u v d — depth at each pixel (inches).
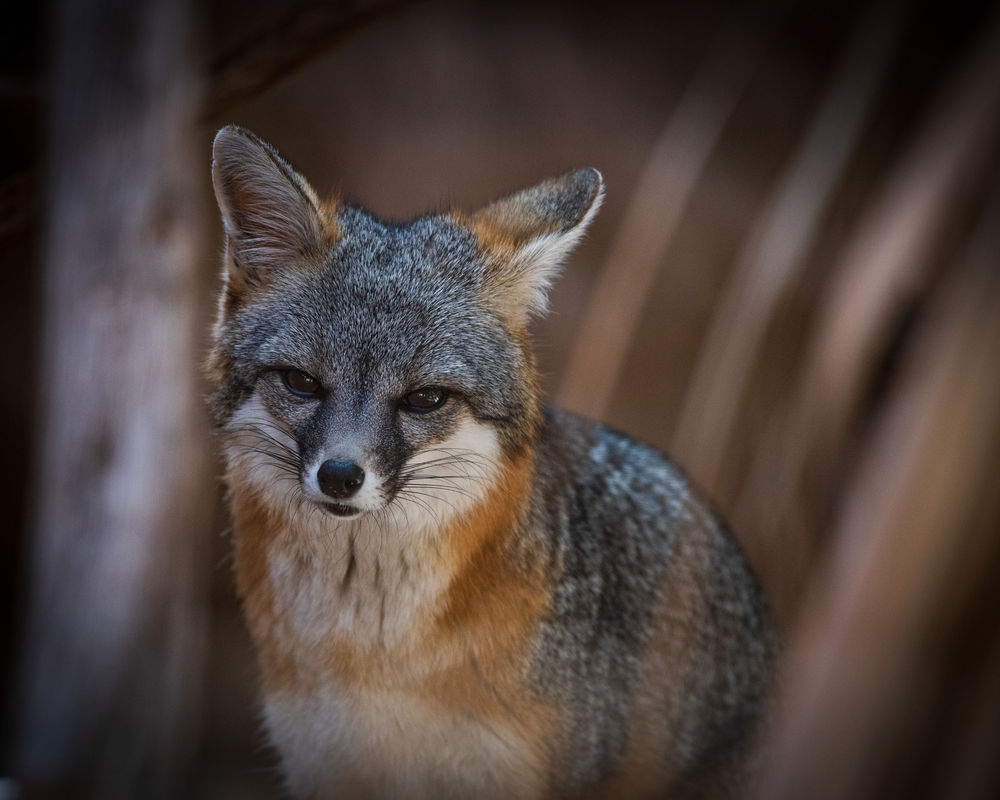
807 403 126.0
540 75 588.7
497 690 267.4
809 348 134.3
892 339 116.8
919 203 115.2
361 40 555.2
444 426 259.1
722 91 456.1
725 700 312.8
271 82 277.9
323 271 267.0
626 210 573.6
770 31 475.8
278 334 258.1
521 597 268.5
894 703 95.8
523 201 298.2
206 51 423.2
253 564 271.7
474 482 260.8
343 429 245.3
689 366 553.3
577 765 285.0
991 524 95.6
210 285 433.1
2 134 348.8
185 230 174.2
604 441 317.4
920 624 95.7
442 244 277.3
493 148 585.9
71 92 171.8
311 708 273.0
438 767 272.4
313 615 265.1
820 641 101.4
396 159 568.4
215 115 279.1
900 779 96.0
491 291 273.6
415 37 568.1
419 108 572.1
